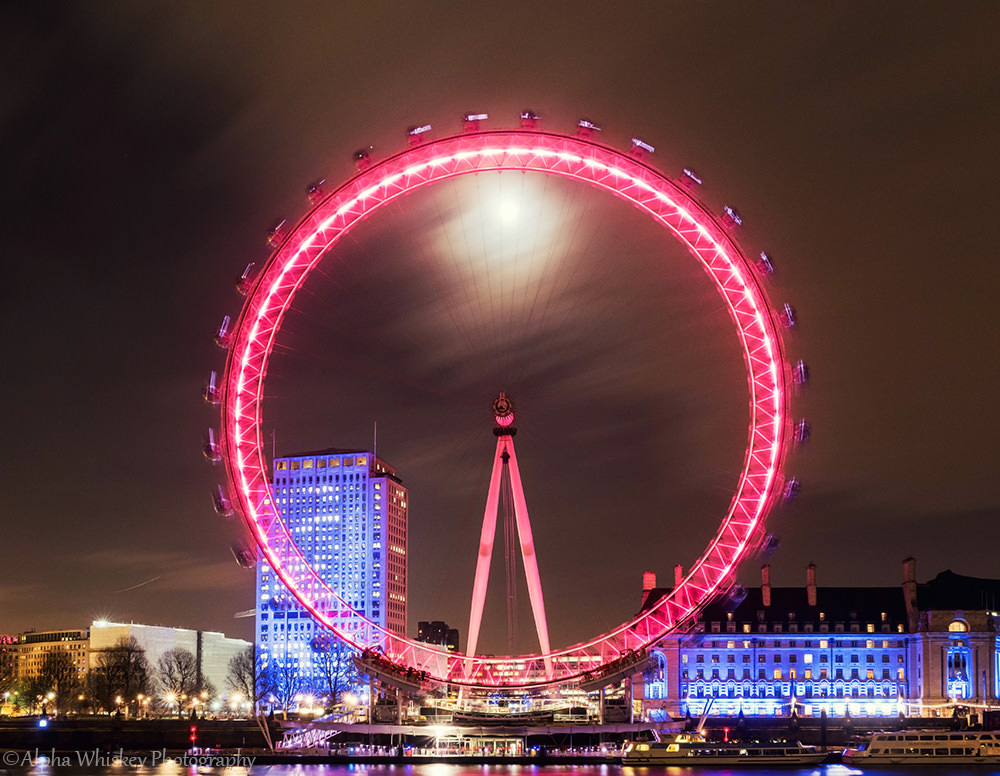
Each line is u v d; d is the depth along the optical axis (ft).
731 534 517.14
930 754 624.59
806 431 510.17
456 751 645.92
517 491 536.01
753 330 513.04
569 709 654.12
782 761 612.70
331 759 637.30
